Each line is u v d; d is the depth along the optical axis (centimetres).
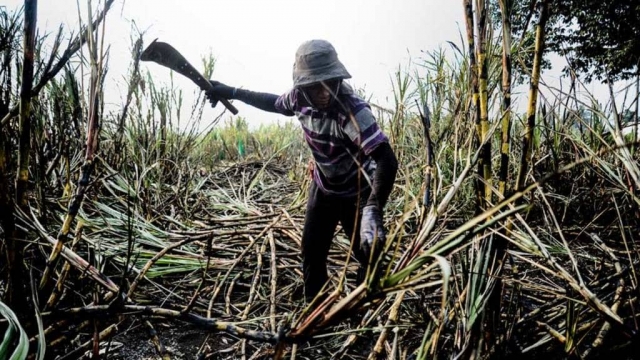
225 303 222
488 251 130
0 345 102
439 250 91
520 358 142
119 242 265
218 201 426
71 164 270
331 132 181
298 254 283
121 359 172
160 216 331
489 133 127
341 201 200
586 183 293
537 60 114
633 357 132
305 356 175
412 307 198
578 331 150
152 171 394
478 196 134
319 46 164
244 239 309
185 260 257
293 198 466
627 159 129
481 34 123
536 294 207
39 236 156
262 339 111
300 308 215
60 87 250
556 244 246
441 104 286
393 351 151
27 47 108
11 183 176
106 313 123
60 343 137
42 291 131
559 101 154
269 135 909
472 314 123
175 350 180
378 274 97
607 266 221
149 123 390
